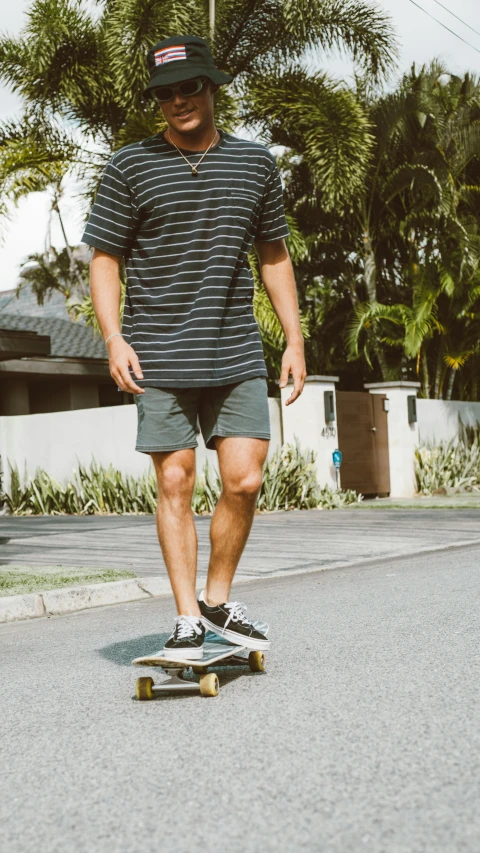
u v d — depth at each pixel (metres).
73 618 6.02
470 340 21.20
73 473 15.91
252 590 6.75
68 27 17.64
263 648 3.64
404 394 16.81
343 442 15.68
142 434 3.54
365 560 8.32
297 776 2.47
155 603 6.57
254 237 3.71
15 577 7.12
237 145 3.61
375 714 3.06
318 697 3.32
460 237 19.02
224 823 2.17
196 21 17.42
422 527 10.96
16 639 5.23
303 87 17.95
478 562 7.66
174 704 3.34
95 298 3.57
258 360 3.59
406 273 21.39
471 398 23.30
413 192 19.88
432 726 2.89
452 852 1.94
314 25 18.72
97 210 3.55
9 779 2.60
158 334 3.51
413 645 4.23
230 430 3.56
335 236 20.58
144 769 2.61
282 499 14.32
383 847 1.98
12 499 16.23
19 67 18.05
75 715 3.28
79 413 16.31
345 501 14.80
